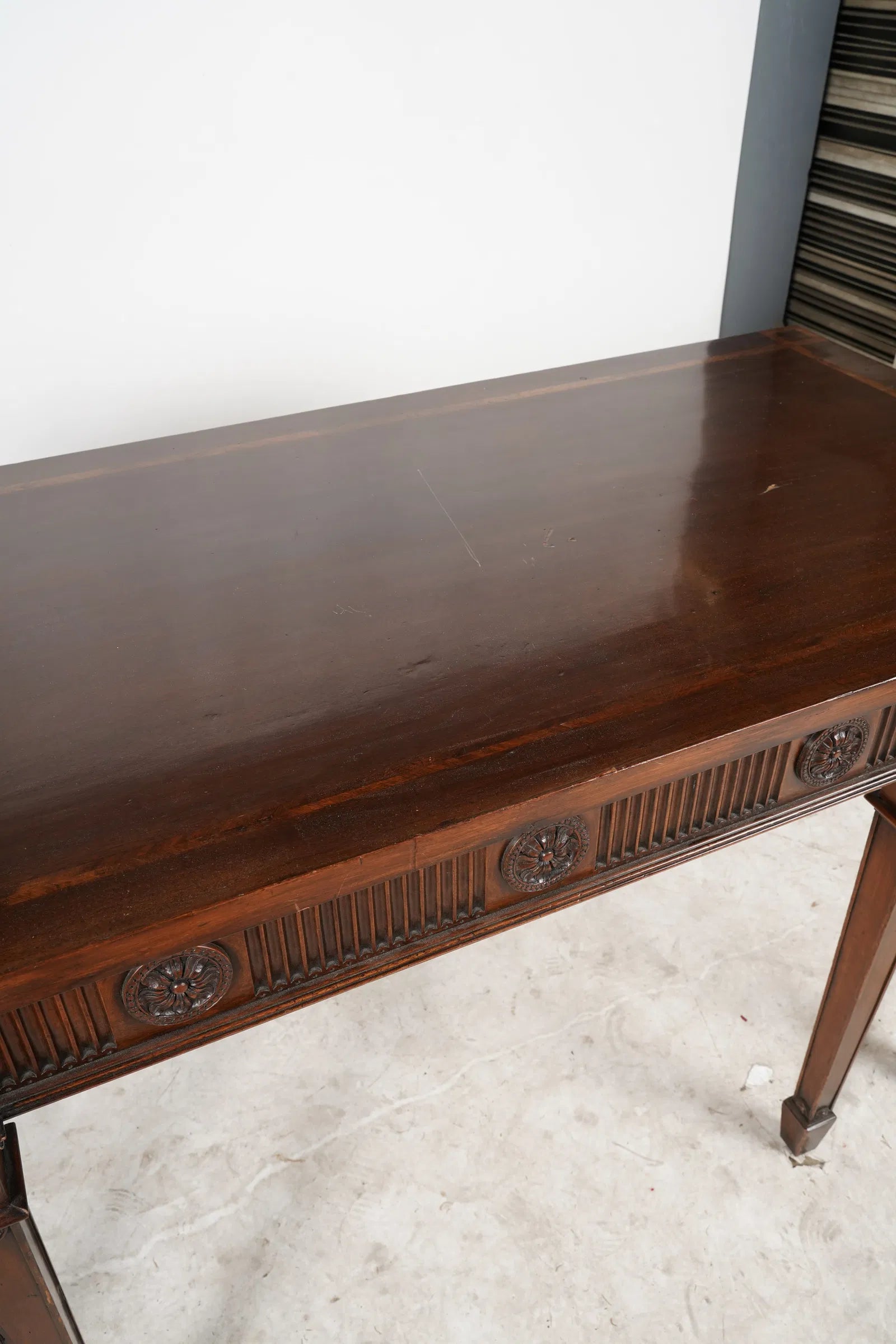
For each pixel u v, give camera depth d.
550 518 1.31
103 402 1.92
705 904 1.93
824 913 1.91
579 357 2.34
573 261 2.19
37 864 0.87
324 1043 1.71
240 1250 1.45
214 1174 1.54
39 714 1.03
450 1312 1.38
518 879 1.00
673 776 0.98
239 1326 1.37
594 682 1.04
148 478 1.43
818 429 1.50
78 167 1.67
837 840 2.06
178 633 1.13
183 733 1.00
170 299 1.87
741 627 1.11
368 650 1.10
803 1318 1.37
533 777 0.93
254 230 1.86
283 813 0.91
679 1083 1.65
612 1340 1.35
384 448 1.49
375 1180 1.52
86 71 1.60
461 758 0.96
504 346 2.24
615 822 1.03
